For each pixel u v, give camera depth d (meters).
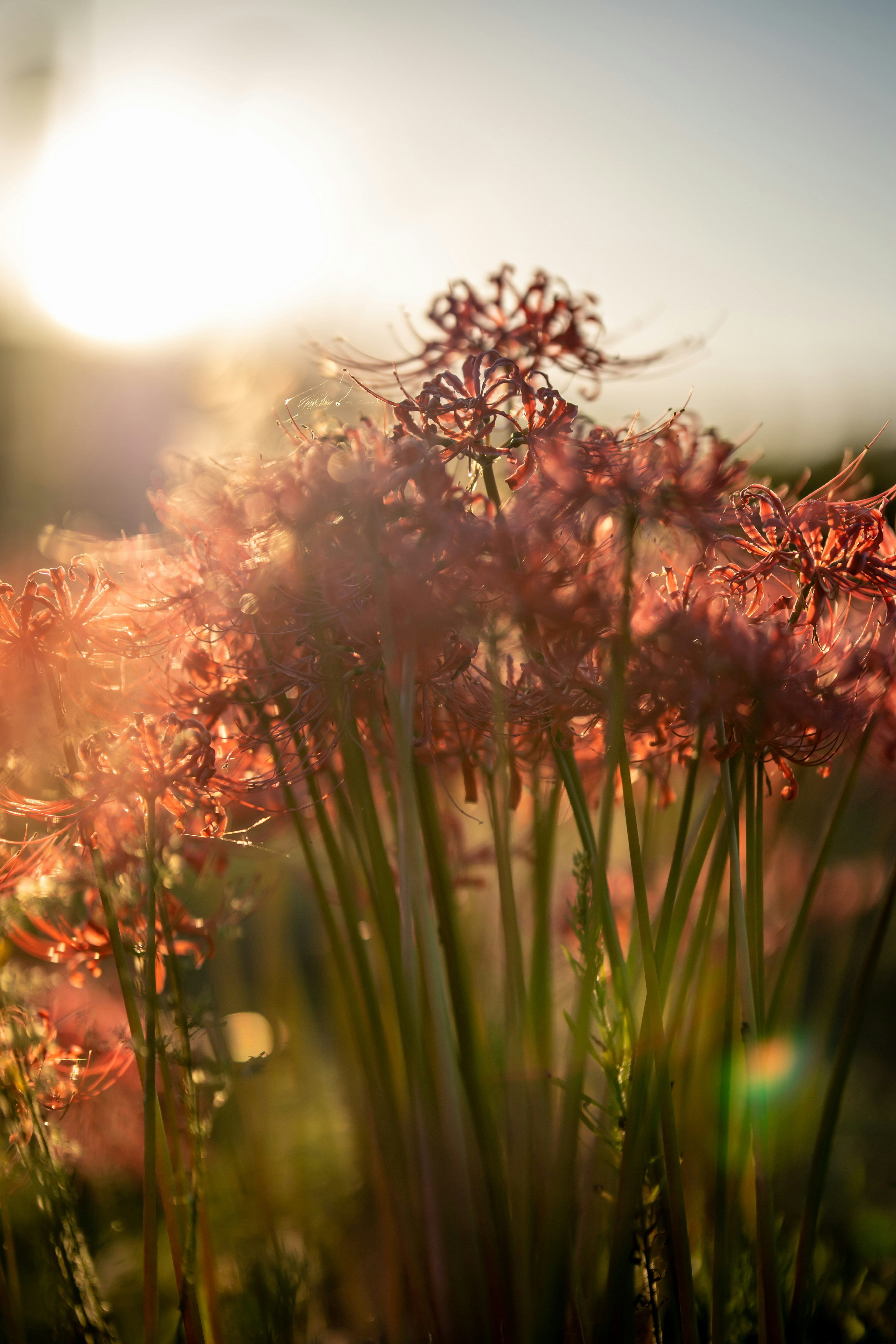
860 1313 1.59
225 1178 1.71
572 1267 1.42
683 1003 1.43
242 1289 1.60
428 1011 1.46
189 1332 1.40
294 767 1.45
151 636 1.44
